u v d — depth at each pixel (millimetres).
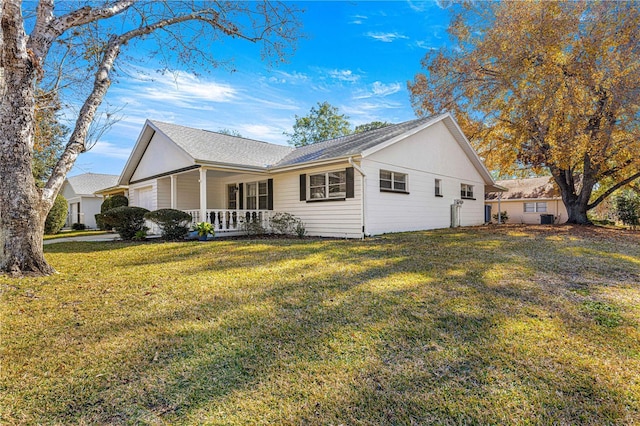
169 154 12664
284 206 12258
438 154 13727
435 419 1829
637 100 12148
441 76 18328
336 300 3738
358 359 2453
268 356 2512
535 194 23109
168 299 3885
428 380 2186
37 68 5207
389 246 7789
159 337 2850
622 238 9766
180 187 14242
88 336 2879
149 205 14445
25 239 5141
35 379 2230
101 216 11328
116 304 3725
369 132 13688
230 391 2096
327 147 13289
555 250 7078
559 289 4125
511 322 3086
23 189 5102
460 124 18484
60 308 3596
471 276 4730
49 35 5453
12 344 2727
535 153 15945
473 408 1911
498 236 9977
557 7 13188
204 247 8133
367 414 1871
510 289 4109
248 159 12250
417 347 2625
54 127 13328
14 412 1904
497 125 16875
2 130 4945
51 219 16203
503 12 14992
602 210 21438
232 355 2535
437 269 5172
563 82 13516
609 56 12938
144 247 8461
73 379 2227
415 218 12273
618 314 3291
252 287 4332
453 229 13023
